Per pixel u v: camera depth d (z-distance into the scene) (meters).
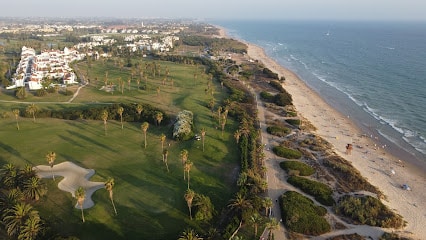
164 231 78.19
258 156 117.88
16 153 114.44
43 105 167.88
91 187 95.31
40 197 89.31
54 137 128.62
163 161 111.50
